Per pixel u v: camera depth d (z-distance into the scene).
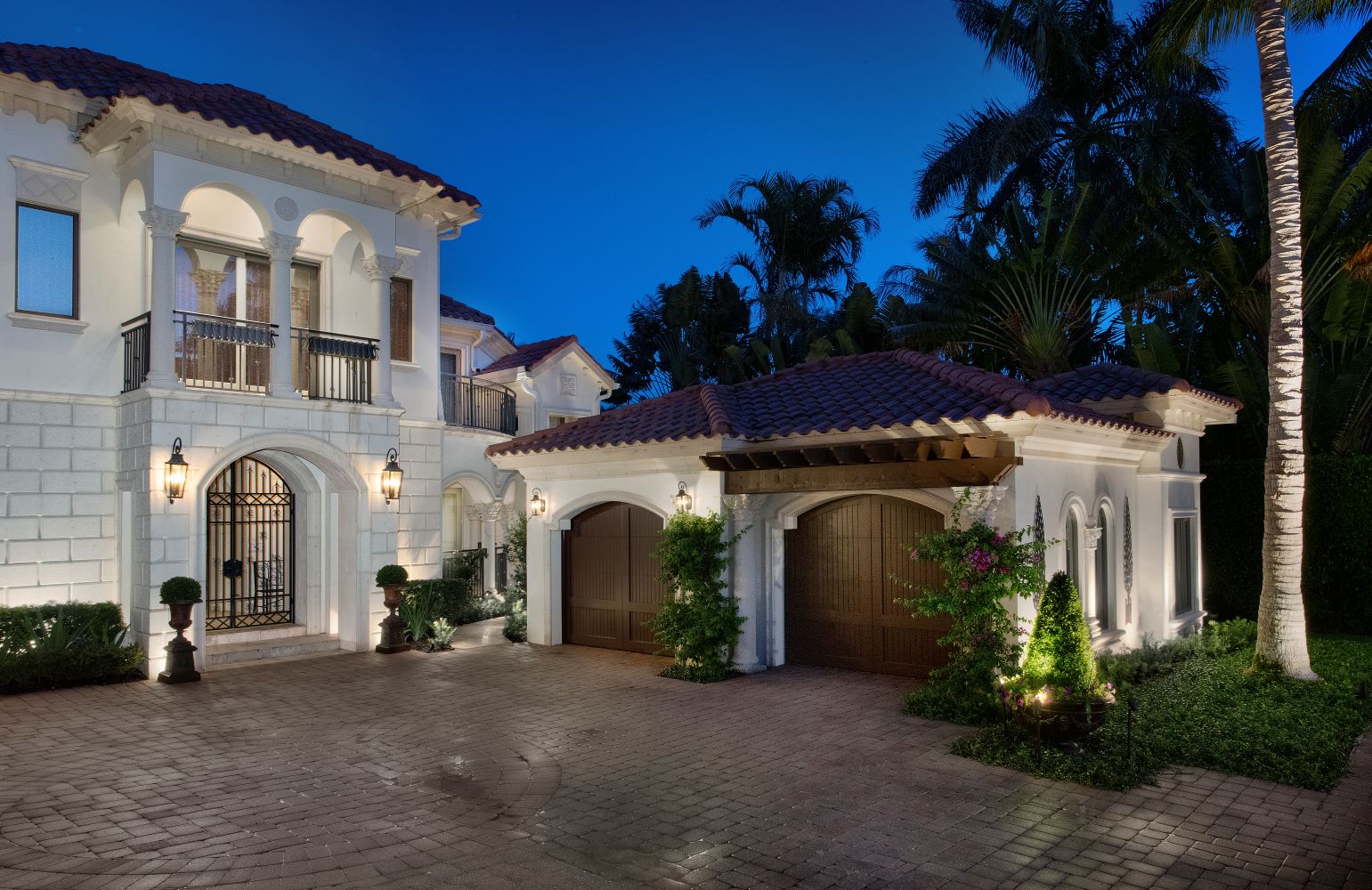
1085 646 7.67
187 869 5.26
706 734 8.30
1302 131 15.97
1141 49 23.72
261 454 13.50
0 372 11.02
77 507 11.59
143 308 12.24
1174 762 7.28
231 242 13.30
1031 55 24.70
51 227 11.56
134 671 11.12
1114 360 23.12
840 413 10.72
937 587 10.27
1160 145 20.34
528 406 22.84
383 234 13.90
